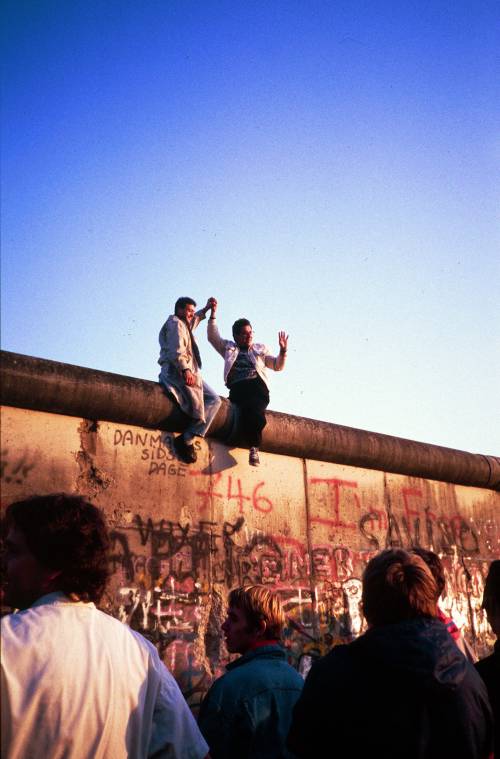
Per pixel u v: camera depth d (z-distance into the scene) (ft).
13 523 6.75
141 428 15.12
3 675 5.58
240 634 10.59
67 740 5.64
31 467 13.10
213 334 18.07
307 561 17.74
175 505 15.25
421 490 21.75
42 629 5.97
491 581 9.30
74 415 14.03
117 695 6.12
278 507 17.52
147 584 14.24
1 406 13.01
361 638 7.08
